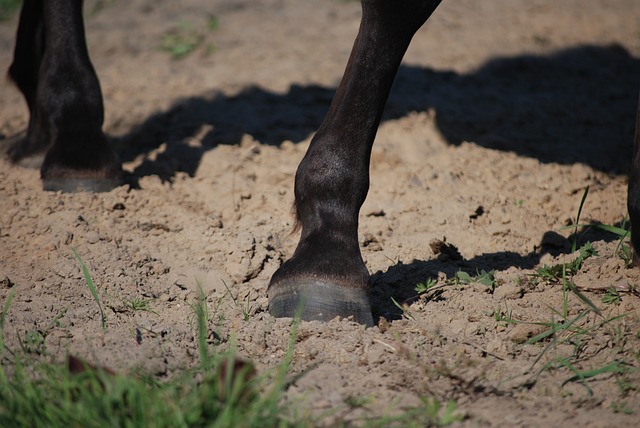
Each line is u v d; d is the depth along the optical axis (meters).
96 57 10.38
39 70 6.75
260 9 12.07
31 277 5.49
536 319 4.96
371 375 4.37
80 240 5.90
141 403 3.58
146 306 5.20
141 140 7.83
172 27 11.30
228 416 3.51
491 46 10.34
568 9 11.77
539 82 9.45
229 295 5.40
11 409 3.64
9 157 7.39
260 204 6.64
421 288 5.29
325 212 4.82
